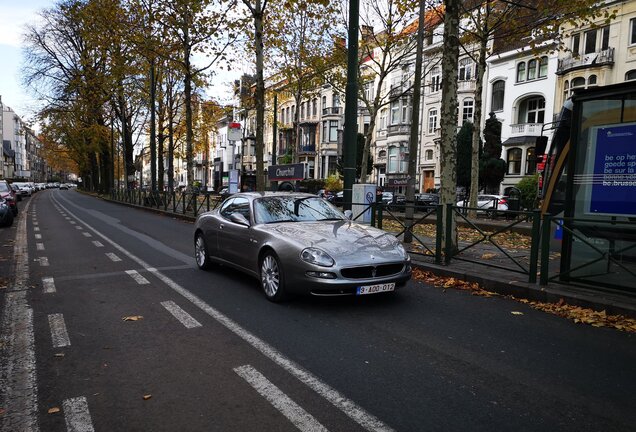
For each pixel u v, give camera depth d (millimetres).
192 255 9508
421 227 12836
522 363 3861
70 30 35156
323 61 23109
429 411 3010
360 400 3162
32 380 3520
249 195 7121
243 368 3709
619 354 4098
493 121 28812
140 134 37500
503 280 6355
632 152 5660
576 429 2811
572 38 28688
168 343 4293
